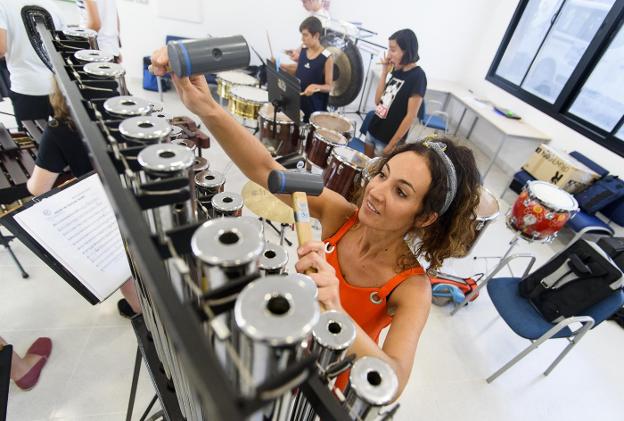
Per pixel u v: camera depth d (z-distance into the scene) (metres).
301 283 0.27
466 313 2.34
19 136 1.96
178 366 0.46
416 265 0.91
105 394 1.51
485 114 4.04
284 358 0.25
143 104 0.42
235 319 0.24
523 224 2.25
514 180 3.85
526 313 1.92
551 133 3.80
